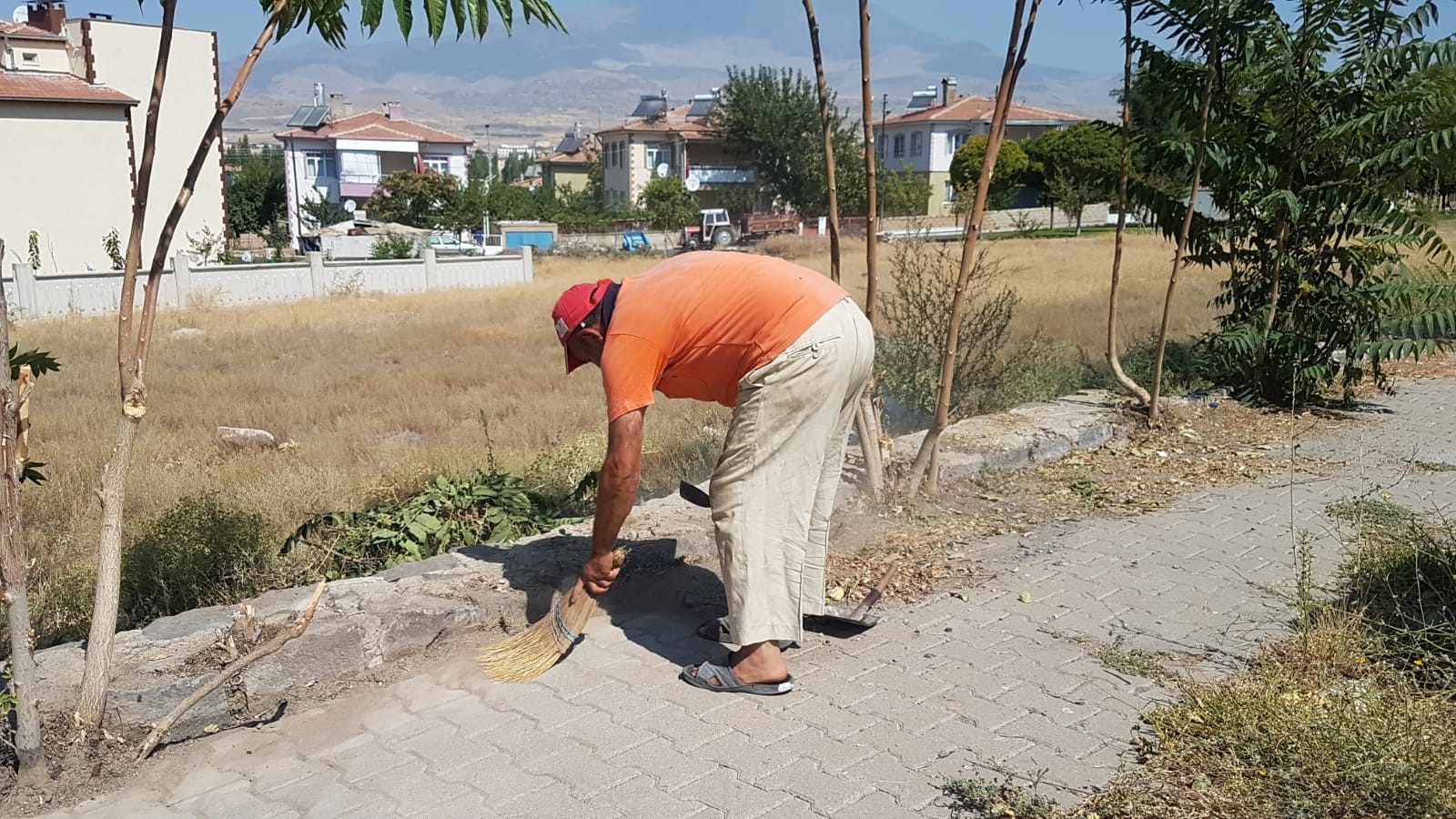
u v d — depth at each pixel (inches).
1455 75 291.0
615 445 141.3
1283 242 322.0
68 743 132.6
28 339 729.6
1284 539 213.6
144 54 1497.3
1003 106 206.8
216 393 514.6
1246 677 151.3
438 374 566.6
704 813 121.7
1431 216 328.2
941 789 125.4
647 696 150.3
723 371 145.9
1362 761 121.8
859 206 2224.4
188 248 1497.3
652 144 2694.4
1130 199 320.8
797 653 164.2
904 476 239.6
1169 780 125.2
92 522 279.9
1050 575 195.3
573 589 155.3
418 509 221.5
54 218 1332.4
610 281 153.7
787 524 147.5
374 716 145.9
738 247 2042.3
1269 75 306.2
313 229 2316.7
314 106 2778.1
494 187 2507.4
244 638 150.8
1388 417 319.0
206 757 136.3
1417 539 185.2
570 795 126.0
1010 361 367.9
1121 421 299.0
